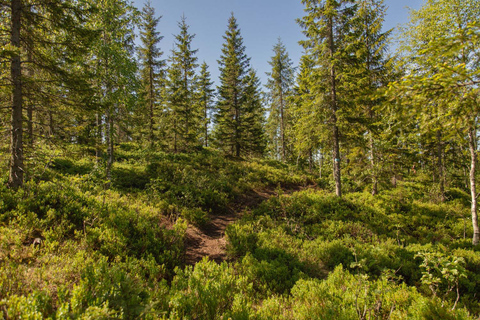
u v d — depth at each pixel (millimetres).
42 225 5996
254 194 16047
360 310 4641
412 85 3340
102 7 12227
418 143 14453
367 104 13539
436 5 9930
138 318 3393
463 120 3430
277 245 8180
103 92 12477
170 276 5863
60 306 3154
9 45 7508
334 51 13414
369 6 15195
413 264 6992
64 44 8031
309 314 4449
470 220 11086
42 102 8273
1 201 6168
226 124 25844
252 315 4180
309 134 14156
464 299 5516
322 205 12609
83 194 8797
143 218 8492
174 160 19469
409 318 4227
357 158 15648
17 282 3658
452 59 7500
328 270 7152
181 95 22391
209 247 8523
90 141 9312
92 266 4344
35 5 7484
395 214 11789
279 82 28750
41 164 9516
